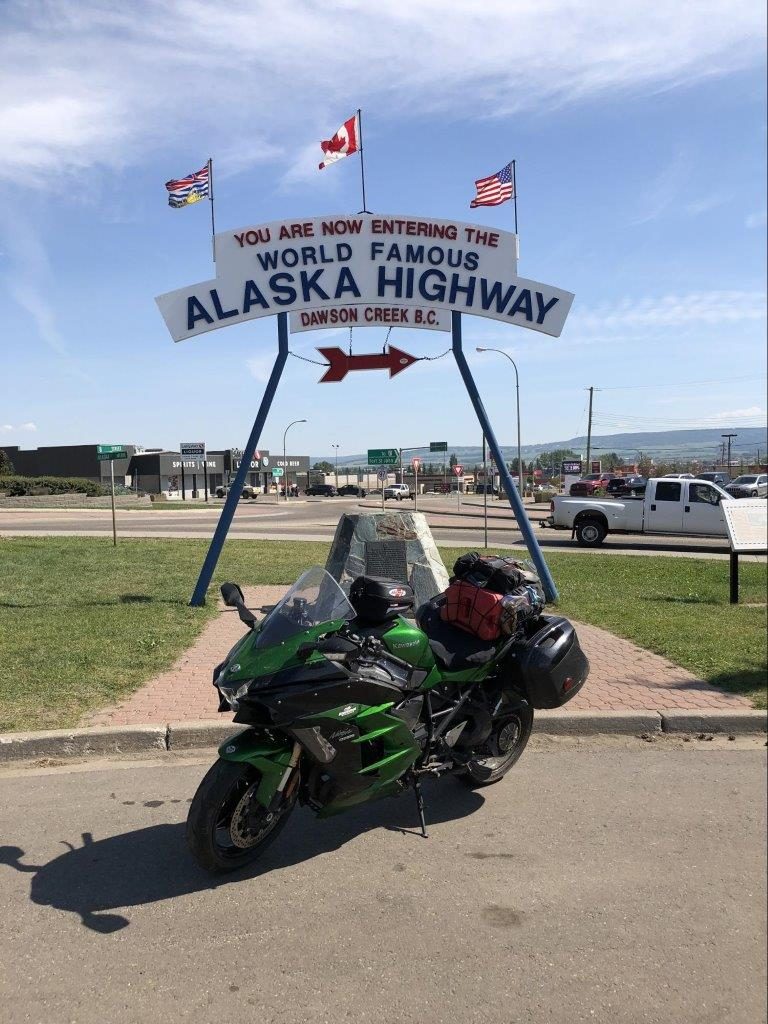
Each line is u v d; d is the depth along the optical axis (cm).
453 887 384
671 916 359
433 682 438
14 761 546
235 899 372
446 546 2114
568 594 1186
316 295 1080
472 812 471
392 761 412
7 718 591
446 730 456
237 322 1078
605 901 372
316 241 1078
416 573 904
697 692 675
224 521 1066
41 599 1089
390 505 5588
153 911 361
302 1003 299
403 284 1088
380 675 408
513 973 318
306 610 400
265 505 5791
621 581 1352
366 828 450
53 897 372
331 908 364
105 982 311
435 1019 291
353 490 9212
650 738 605
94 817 458
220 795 374
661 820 459
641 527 2245
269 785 381
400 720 411
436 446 2338
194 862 407
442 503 6003
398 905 367
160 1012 295
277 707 368
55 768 536
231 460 8406
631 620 977
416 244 1087
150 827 446
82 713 606
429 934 344
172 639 851
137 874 394
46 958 326
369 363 1127
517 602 481
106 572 1400
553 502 2358
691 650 812
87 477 7744
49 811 466
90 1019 290
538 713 617
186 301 1071
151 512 4275
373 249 1081
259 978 314
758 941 340
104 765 541
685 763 551
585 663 520
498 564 504
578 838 436
